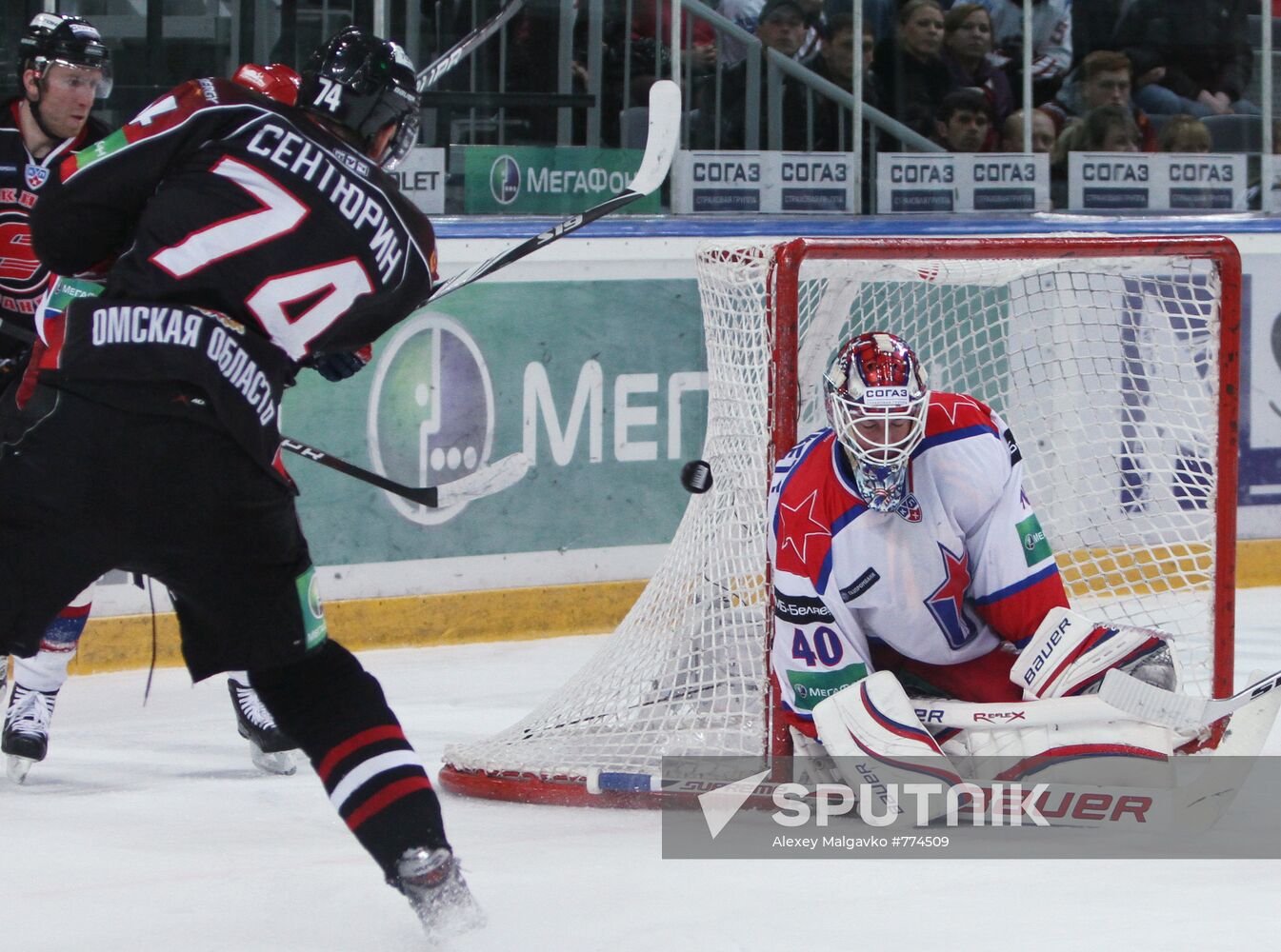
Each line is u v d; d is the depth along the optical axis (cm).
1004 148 2478
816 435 1170
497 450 2020
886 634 1188
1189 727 1138
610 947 807
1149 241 1236
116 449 802
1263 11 2558
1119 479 1822
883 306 1900
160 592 1856
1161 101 2556
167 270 826
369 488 1944
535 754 1269
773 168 2339
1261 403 2372
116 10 1989
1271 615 2131
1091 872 942
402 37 2106
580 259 2050
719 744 1276
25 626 809
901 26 2384
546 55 2166
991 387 1992
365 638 1942
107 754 1452
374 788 827
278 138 853
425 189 2117
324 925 872
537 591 2045
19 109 1412
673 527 2141
